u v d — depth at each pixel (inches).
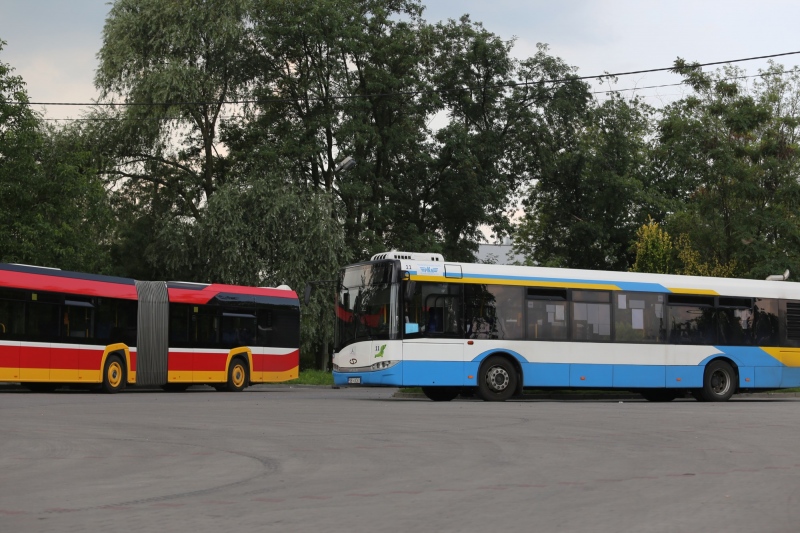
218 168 2016.5
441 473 425.7
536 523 304.3
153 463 461.7
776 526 300.5
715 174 1865.2
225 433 610.9
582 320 1067.9
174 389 1408.7
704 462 467.5
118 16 1820.9
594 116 2455.7
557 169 2491.4
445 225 2304.4
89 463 462.3
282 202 1769.2
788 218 1872.5
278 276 1780.3
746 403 1067.9
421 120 2204.7
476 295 1027.3
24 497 358.9
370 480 403.5
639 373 1085.8
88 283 1172.5
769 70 2256.4
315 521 307.3
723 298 1141.1
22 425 664.4
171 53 1815.9
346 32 1979.6
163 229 1764.3
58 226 1679.4
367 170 2059.5
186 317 1294.3
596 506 337.7
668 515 319.6
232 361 1355.8
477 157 2239.2
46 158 1731.1
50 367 1112.2
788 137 1920.5
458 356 1011.3
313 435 597.9
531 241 2755.9
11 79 1633.9
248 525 300.0
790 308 1176.8
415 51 2186.3
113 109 1859.0
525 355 1037.2
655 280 1111.6
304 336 1788.9
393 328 995.9
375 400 1040.8
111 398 1030.4
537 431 629.9
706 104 1910.7
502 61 2239.2
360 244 2049.7
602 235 2519.7
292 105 2032.5
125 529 293.4
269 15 1961.1
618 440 573.0
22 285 1091.9
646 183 2652.6
